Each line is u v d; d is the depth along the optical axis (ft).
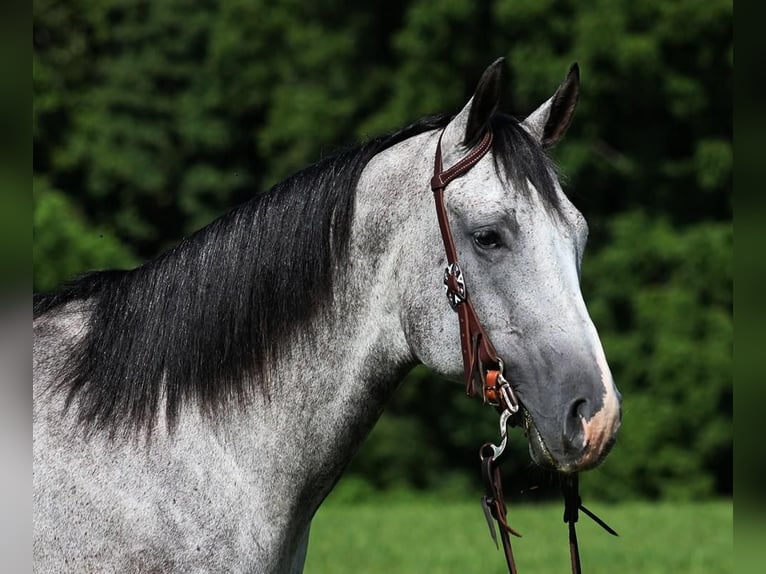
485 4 107.65
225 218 20.62
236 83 115.44
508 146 19.08
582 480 101.76
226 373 19.77
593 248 103.91
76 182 116.67
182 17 116.47
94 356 19.92
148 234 116.37
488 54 108.27
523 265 18.54
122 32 116.26
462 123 19.53
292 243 20.12
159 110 115.75
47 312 20.81
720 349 100.07
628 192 106.93
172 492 19.06
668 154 107.55
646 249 102.22
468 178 19.16
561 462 18.19
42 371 20.01
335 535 65.10
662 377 100.78
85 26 118.93
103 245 100.01
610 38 100.27
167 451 19.31
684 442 101.50
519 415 18.85
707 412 100.37
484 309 18.81
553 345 18.26
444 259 19.27
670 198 106.63
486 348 18.74
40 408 19.61
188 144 116.67
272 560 19.61
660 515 76.79
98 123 114.73
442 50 108.27
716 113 104.73
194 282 20.15
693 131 106.22
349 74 114.11
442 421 107.76
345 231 20.10
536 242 18.56
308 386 19.89
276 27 114.73
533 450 18.76
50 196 100.27
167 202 118.42
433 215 19.47
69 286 21.09
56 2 116.26
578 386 18.06
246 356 19.84
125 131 115.03
